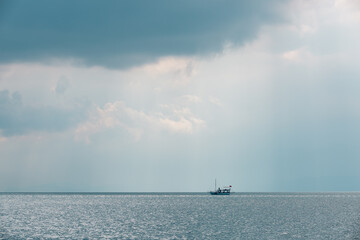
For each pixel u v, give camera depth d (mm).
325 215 145625
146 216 143750
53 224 116000
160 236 91438
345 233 95938
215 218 134625
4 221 124625
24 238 89062
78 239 87500
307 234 94125
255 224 115062
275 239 87000
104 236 91688
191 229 103562
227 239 87000
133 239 87250
